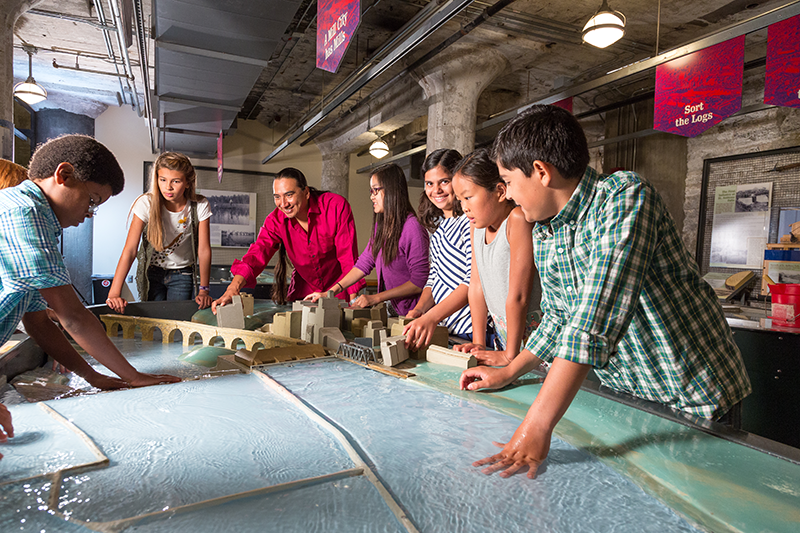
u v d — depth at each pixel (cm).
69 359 125
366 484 66
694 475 70
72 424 86
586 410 98
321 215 261
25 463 71
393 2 443
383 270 232
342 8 206
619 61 521
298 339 163
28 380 121
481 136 732
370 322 170
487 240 155
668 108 311
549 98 418
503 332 156
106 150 108
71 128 728
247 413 96
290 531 54
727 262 547
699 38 283
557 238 95
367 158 935
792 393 231
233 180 854
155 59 413
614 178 85
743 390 100
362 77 402
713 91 288
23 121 711
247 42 383
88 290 715
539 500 63
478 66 493
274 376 125
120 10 338
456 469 72
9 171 119
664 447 80
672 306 92
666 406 99
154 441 80
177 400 103
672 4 406
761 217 519
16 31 511
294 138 657
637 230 79
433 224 224
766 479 69
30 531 53
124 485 65
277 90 714
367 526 55
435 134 510
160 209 241
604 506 61
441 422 92
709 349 95
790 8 238
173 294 260
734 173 545
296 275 285
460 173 146
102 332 113
